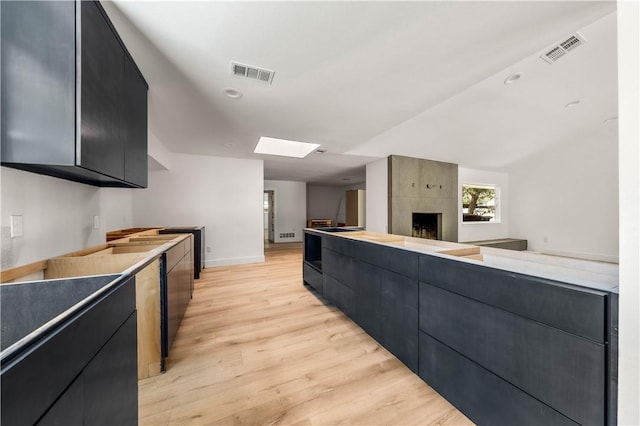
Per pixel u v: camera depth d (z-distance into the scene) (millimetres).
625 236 718
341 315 2592
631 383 729
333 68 1885
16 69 1030
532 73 2725
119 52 1491
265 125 3098
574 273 1036
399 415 1321
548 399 965
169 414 1326
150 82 2021
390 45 1642
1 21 1019
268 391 1498
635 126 679
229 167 4887
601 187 5164
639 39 664
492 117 3723
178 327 2238
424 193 5375
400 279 1740
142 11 1297
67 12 1074
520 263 1294
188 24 1397
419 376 1587
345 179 8328
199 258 3986
